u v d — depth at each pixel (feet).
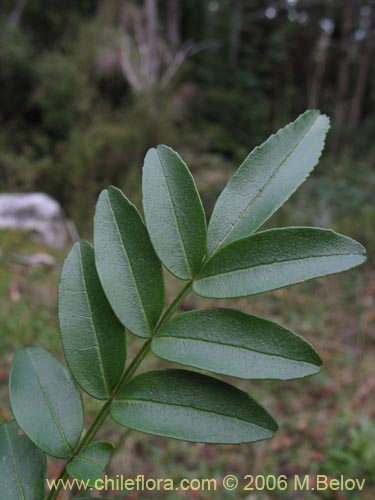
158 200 0.34
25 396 0.35
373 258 3.29
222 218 0.34
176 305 0.33
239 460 1.59
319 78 9.52
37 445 0.33
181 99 7.39
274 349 0.30
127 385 0.33
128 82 6.79
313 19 9.98
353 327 2.70
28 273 3.07
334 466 1.53
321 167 6.15
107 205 0.35
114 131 5.57
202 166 5.63
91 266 0.35
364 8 9.55
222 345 0.32
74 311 0.34
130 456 1.50
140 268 0.34
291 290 3.07
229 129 8.37
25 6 7.07
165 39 8.43
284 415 1.88
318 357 0.30
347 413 1.82
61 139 6.20
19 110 6.43
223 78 8.84
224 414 0.31
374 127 8.38
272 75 9.95
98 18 7.14
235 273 0.32
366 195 4.55
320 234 0.31
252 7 10.14
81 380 0.33
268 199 0.34
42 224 4.00
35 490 0.34
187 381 0.33
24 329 2.20
